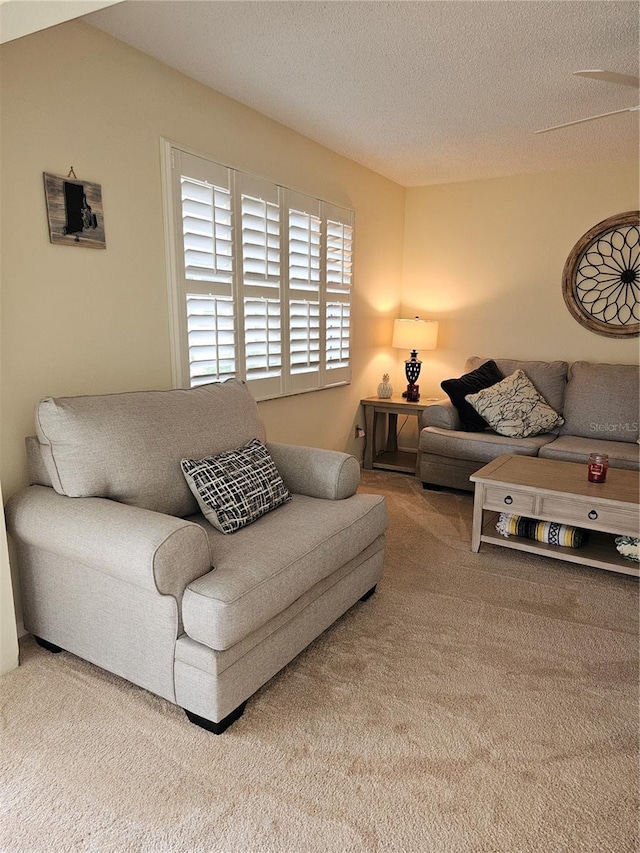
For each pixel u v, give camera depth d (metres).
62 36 2.15
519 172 4.43
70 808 1.50
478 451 3.92
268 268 3.32
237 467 2.31
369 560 2.52
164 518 1.81
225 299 3.04
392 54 2.46
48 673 2.05
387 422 5.15
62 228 2.23
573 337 4.51
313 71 2.63
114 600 1.87
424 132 3.48
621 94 2.87
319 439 4.19
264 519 2.29
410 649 2.22
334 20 2.17
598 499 2.67
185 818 1.48
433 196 4.89
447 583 2.77
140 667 1.86
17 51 2.01
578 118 3.22
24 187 2.08
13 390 2.15
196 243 2.84
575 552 2.84
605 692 1.98
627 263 4.20
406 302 5.17
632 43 2.34
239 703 1.81
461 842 1.42
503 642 2.28
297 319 3.69
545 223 4.48
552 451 3.71
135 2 2.05
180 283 2.76
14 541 2.18
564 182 4.36
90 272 2.37
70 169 2.24
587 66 2.55
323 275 3.90
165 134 2.62
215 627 1.65
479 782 1.60
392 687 2.00
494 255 4.72
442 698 1.94
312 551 2.05
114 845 1.40
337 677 2.05
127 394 2.27
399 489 4.23
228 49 2.43
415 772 1.63
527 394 4.13
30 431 2.22
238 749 1.71
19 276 2.11
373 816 1.49
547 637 2.31
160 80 2.57
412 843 1.42
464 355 4.98
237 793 1.56
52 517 1.91
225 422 2.52
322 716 1.85
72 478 1.99
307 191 3.62
